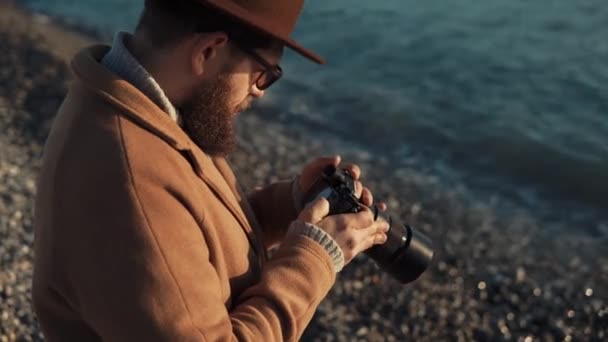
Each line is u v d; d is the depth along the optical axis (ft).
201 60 5.46
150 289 5.02
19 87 31.55
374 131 33.76
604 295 21.02
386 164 30.53
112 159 5.20
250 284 6.05
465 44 44.32
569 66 40.98
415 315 18.70
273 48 5.69
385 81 39.70
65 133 5.43
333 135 33.01
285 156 29.58
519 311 19.81
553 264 22.77
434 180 29.30
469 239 23.99
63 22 47.37
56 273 5.41
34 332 14.76
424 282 20.27
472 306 19.74
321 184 6.64
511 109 36.11
